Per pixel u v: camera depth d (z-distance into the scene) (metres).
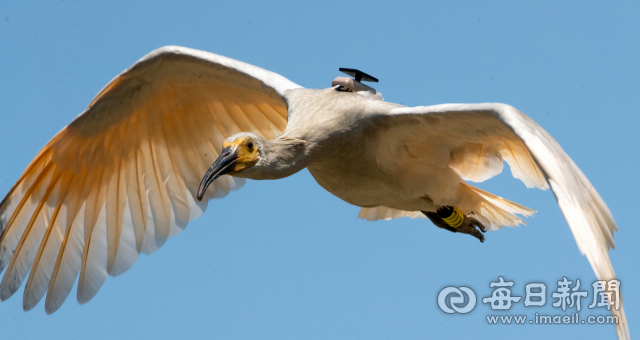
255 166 10.85
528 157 11.72
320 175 11.97
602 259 9.01
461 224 13.06
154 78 12.94
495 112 10.27
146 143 13.78
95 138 13.34
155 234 14.01
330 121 11.38
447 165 12.16
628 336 8.90
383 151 11.76
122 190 13.94
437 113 10.98
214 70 12.73
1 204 13.14
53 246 13.67
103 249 13.89
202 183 10.60
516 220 13.18
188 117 13.66
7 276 13.37
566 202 9.16
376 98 11.98
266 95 13.03
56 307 13.60
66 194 13.65
